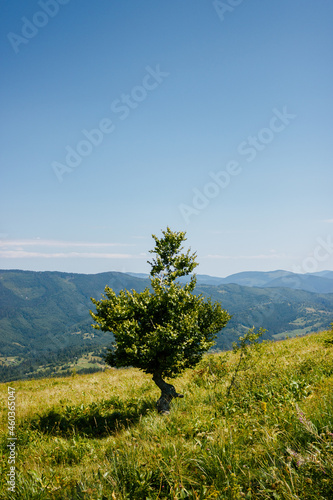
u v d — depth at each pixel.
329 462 3.57
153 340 9.38
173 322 10.04
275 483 3.49
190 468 4.48
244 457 4.42
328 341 16.28
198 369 14.23
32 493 4.60
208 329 10.88
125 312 9.91
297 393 7.54
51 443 7.42
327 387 7.08
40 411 11.55
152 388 13.85
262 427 5.21
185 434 5.79
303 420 4.50
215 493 3.59
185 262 11.36
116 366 10.23
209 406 7.84
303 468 3.67
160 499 3.89
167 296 10.26
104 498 4.04
